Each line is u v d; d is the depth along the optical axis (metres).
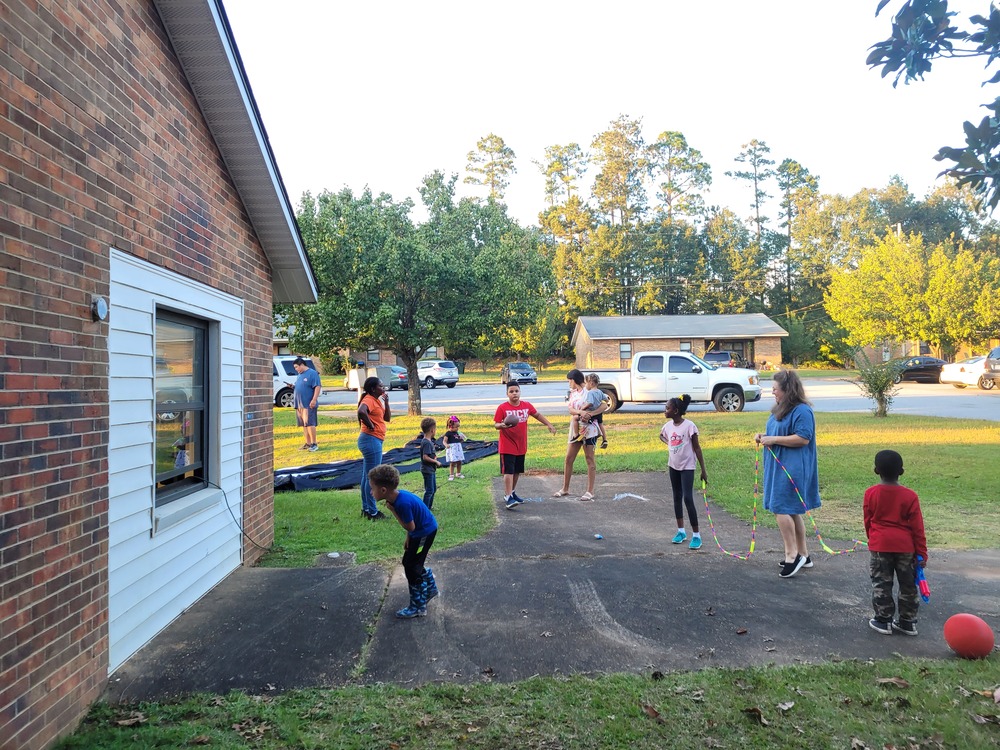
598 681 3.97
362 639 4.65
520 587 5.67
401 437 16.03
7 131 3.18
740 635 4.64
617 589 5.60
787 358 61.72
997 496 9.01
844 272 44.97
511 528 7.80
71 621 3.62
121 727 3.56
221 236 6.09
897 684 3.86
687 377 21.56
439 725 3.52
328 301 19.92
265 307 7.34
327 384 41.81
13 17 3.25
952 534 7.23
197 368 5.86
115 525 4.22
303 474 10.84
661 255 71.38
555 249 72.44
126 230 4.34
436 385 39.62
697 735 3.40
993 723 3.44
